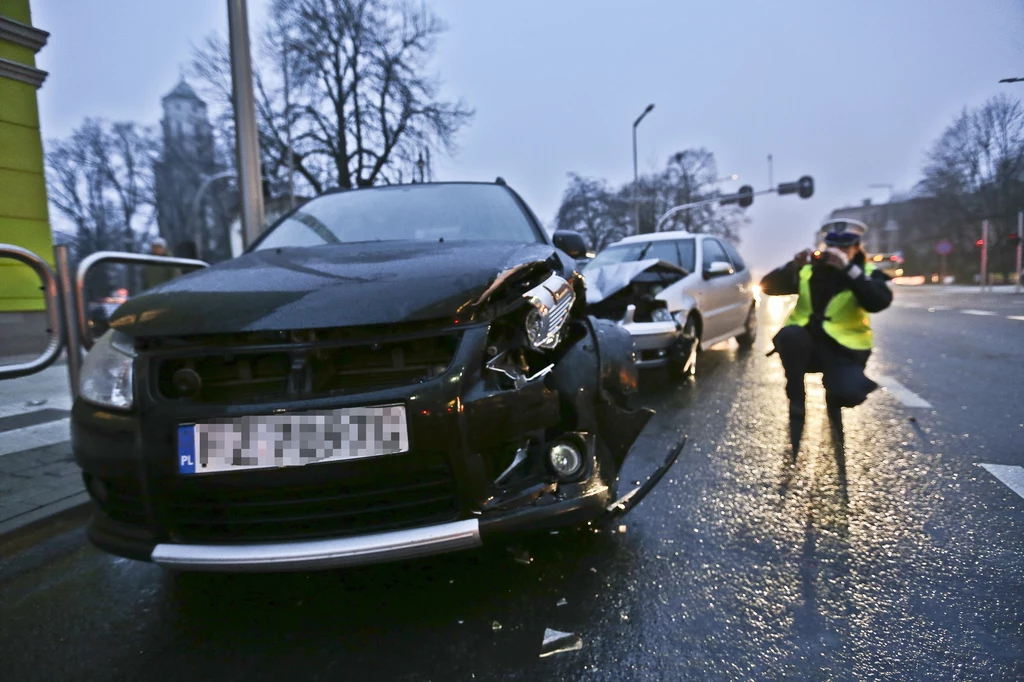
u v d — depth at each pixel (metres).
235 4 6.69
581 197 51.56
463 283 2.39
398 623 2.40
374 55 26.45
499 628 2.33
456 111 27.70
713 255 8.27
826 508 3.32
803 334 4.01
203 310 2.33
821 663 2.07
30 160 8.23
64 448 4.62
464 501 2.24
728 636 2.23
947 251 34.06
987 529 3.01
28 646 2.38
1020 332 9.91
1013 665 2.03
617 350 2.91
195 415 2.16
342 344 2.18
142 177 30.77
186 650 2.31
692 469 3.99
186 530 2.24
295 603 2.58
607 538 3.01
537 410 2.40
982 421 4.85
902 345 9.15
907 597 2.45
